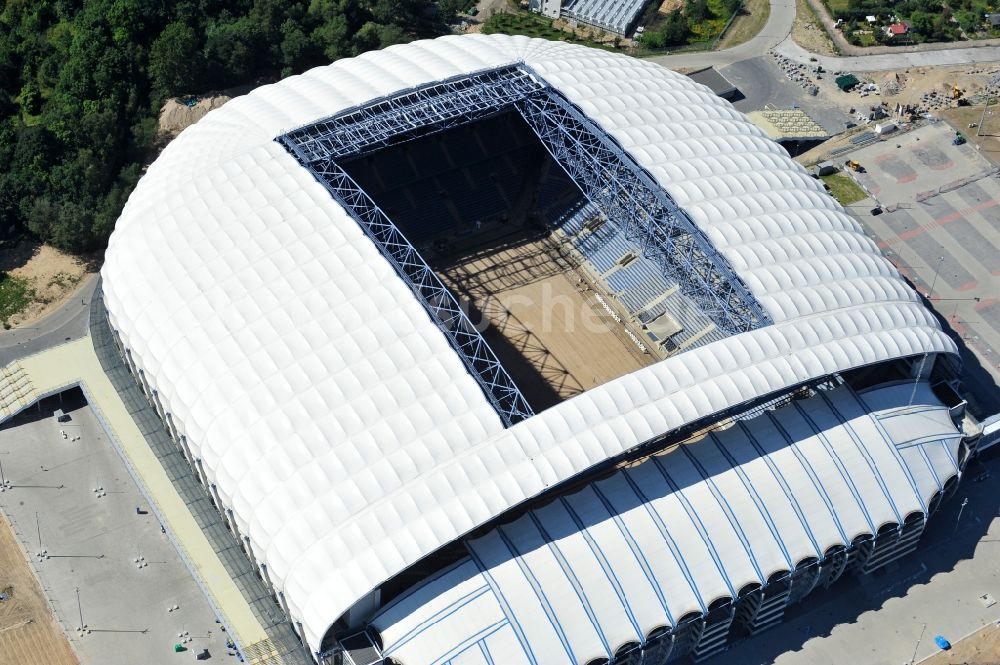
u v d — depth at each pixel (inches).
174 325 5516.7
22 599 5526.6
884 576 5718.5
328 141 6333.7
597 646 4800.7
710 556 5068.9
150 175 6550.2
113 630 5413.4
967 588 5679.1
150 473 5890.8
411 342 5290.4
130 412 6200.8
